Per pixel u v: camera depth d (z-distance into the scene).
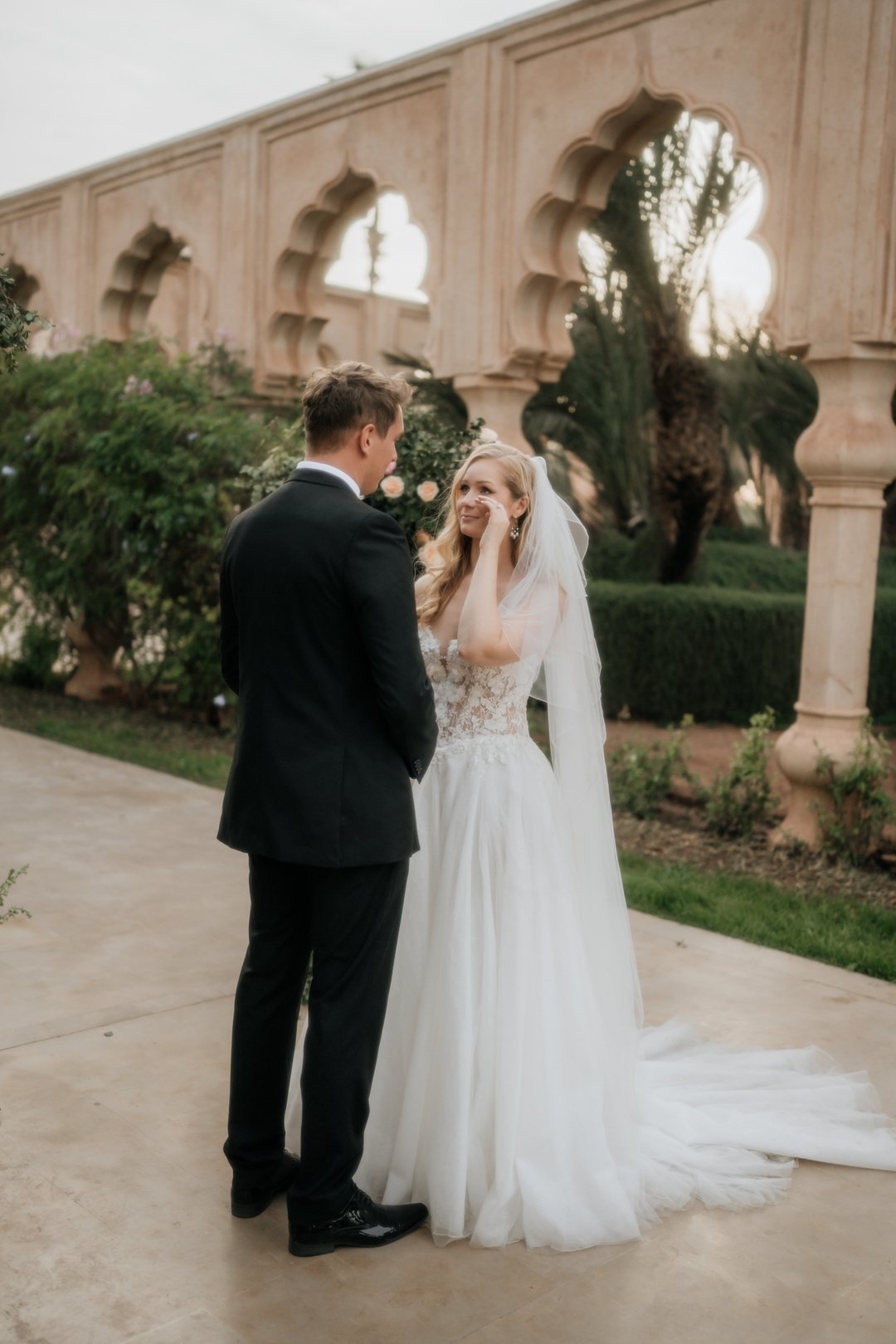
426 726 2.26
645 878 5.07
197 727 8.34
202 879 4.88
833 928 4.48
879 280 5.09
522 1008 2.51
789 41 5.37
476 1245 2.44
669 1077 3.12
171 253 9.70
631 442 10.68
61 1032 3.38
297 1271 2.32
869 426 5.27
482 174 6.75
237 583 2.33
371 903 2.31
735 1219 2.58
